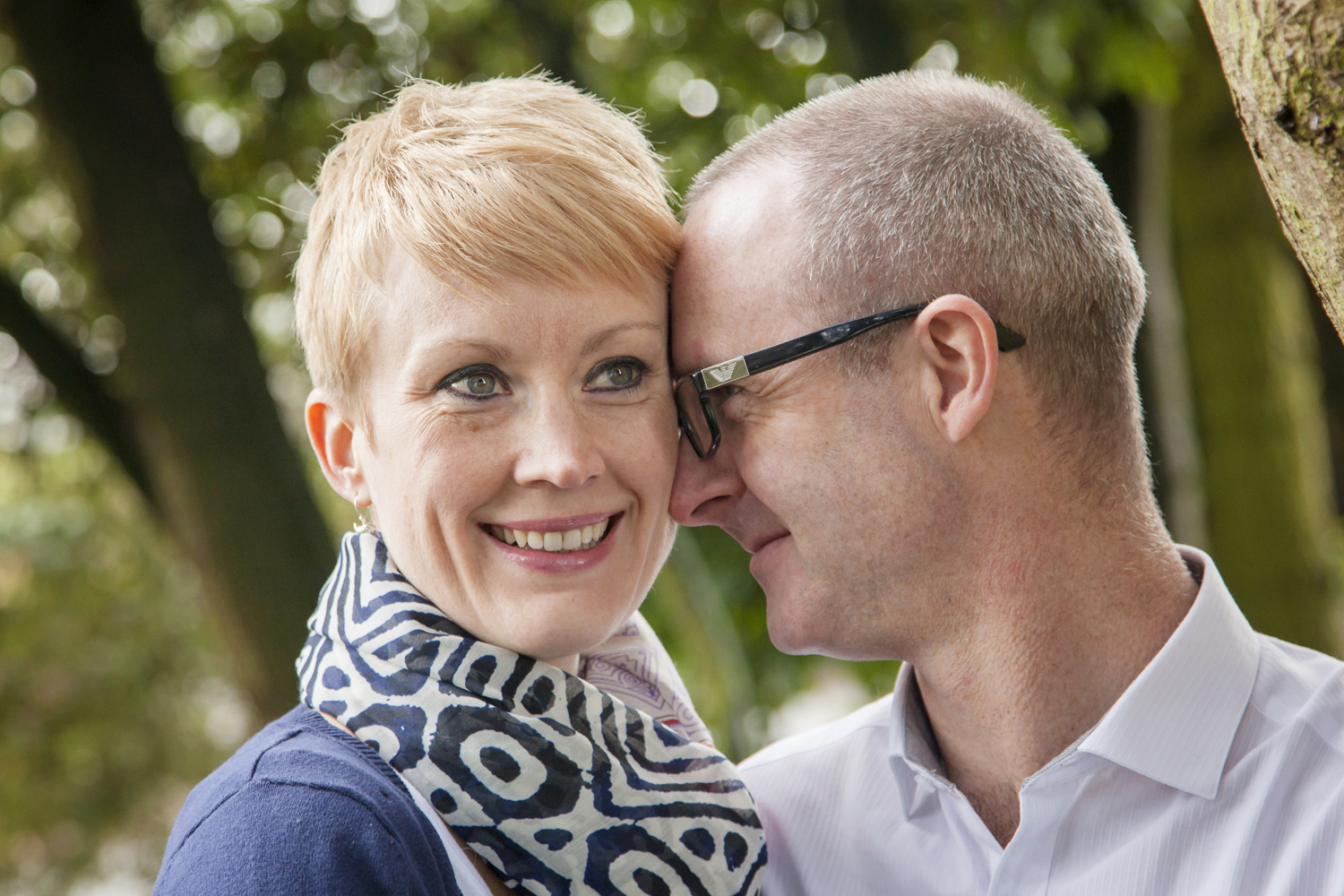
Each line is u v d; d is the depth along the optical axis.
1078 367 1.48
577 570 1.34
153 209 4.01
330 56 4.80
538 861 1.27
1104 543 1.49
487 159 1.31
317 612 1.47
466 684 1.30
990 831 1.57
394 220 1.29
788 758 1.77
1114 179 3.88
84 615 9.75
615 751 1.36
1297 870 1.32
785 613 1.58
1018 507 1.47
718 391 1.56
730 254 1.52
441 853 1.22
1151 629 1.50
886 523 1.49
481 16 4.98
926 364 1.46
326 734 1.28
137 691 10.14
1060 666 1.49
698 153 5.34
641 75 5.39
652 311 1.41
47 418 5.95
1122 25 3.89
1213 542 4.79
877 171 1.50
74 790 9.97
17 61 4.41
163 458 4.08
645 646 1.62
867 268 1.47
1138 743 1.39
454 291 1.27
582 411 1.34
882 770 1.66
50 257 5.38
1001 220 1.46
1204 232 4.75
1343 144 1.01
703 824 1.38
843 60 4.59
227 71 4.86
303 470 4.24
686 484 1.55
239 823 1.14
